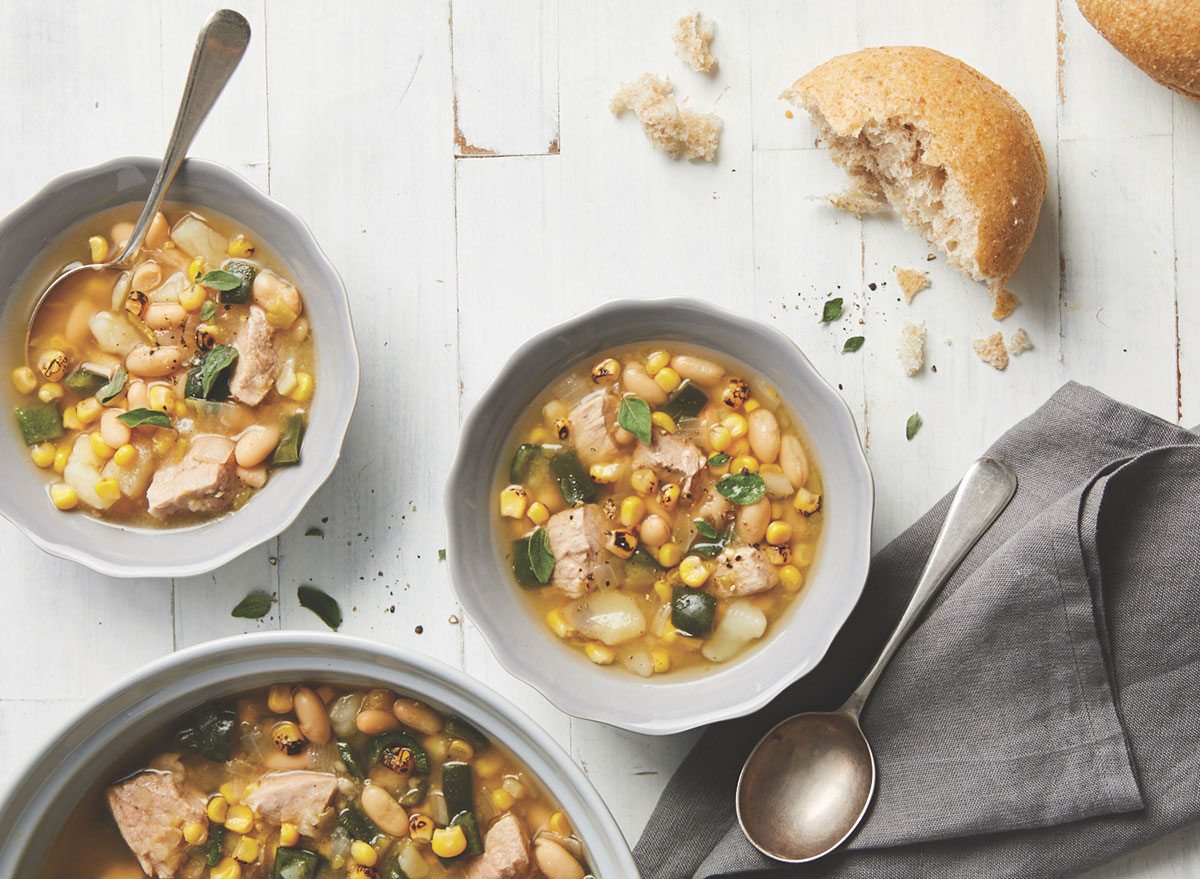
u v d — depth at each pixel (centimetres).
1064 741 76
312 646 74
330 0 80
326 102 80
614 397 78
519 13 80
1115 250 79
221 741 76
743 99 80
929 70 77
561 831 77
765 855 76
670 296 76
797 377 76
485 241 80
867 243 80
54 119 81
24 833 74
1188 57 76
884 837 76
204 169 77
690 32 79
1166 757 76
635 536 78
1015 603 76
